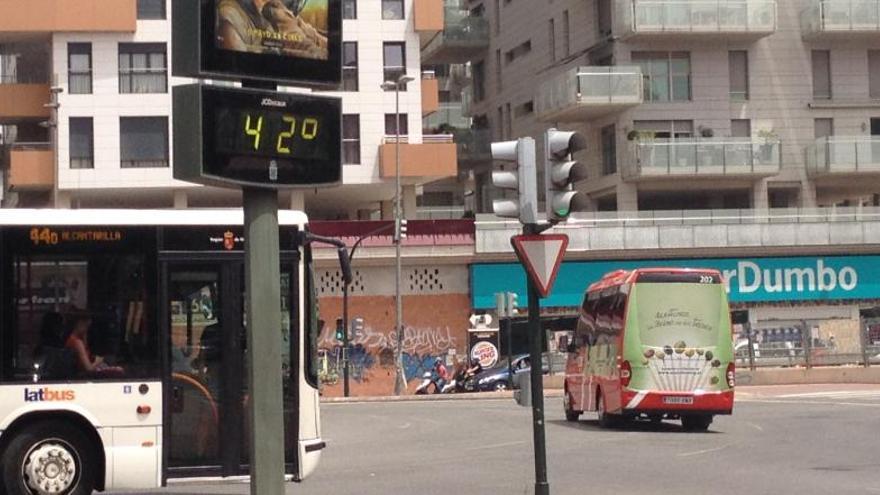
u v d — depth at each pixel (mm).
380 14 53719
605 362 26359
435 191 77562
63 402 14141
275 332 10422
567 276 50094
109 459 14219
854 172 51812
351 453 22656
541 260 13727
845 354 45344
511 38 62406
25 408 14023
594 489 15898
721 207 53625
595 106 51156
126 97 50594
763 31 51219
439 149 52625
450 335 50312
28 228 14250
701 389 25031
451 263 50469
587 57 54500
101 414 14242
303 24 10375
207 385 14633
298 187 10320
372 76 53438
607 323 26500
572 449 21781
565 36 57062
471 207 70750
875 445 21953
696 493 15383
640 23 50531
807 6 52906
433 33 54594
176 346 14562
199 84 9828
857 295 51531
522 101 61000
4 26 49688
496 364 48812
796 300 51125
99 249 14438
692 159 50562
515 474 17906
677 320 25188
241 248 14812
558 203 13602
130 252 14523
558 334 49875
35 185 50062
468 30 64750
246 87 10250
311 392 15016
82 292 14375
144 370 14422
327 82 10516
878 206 56969
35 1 49906
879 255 51844
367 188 54312
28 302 14188
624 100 50781
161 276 14555
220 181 9922
